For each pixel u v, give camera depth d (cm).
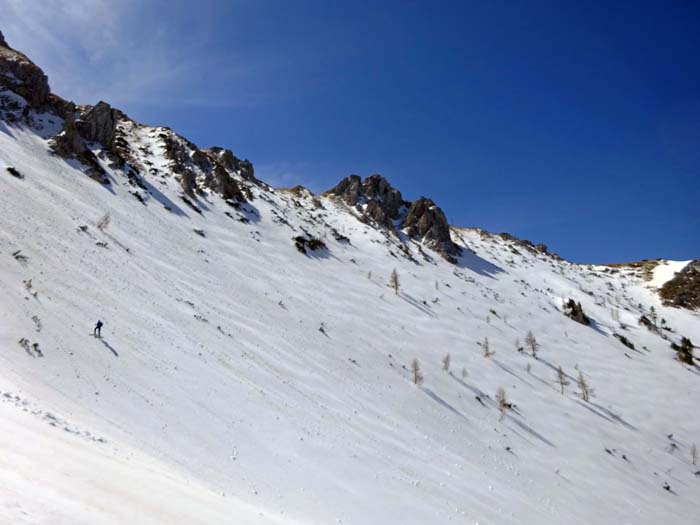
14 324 2691
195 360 3762
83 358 2805
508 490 4366
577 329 12938
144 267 5444
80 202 6338
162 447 2194
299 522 1964
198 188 10962
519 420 6694
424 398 6000
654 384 10406
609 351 11819
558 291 17000
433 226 17862
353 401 4831
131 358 3198
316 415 3944
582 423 7450
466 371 7519
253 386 3862
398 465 3697
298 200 17538
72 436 1532
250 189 13738
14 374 2073
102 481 1155
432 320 9775
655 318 16500
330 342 6469
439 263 15625
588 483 5512
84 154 8131
